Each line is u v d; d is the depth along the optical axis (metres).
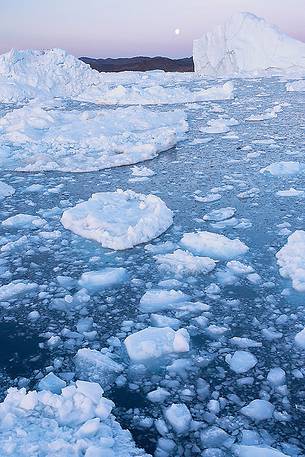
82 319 3.21
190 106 14.84
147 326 3.10
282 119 11.66
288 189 6.14
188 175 7.05
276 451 2.00
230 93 17.08
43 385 2.48
